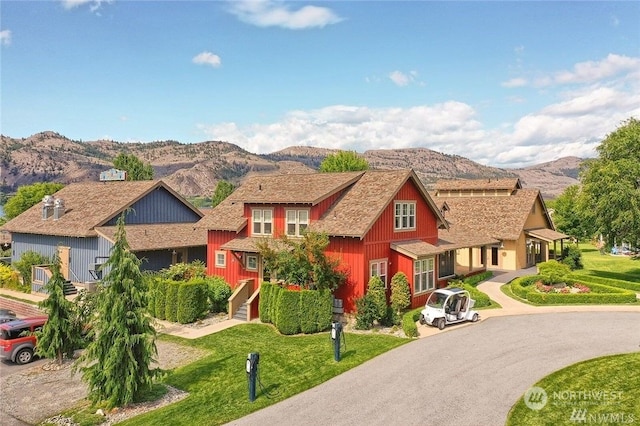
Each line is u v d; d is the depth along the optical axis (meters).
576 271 45.00
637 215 34.38
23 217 42.03
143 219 38.41
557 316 24.41
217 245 32.09
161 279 28.89
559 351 18.30
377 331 23.33
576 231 60.31
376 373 16.92
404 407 13.92
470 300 23.70
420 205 30.55
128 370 15.95
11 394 18.61
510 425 12.49
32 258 37.06
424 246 28.78
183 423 14.34
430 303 23.42
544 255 48.47
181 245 36.34
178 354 21.70
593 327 21.97
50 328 21.27
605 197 35.69
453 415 13.22
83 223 35.72
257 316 27.72
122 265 16.06
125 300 16.11
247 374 16.67
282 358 19.84
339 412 13.92
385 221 27.08
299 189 29.50
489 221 44.28
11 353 22.12
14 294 35.50
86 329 22.38
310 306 23.97
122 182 42.22
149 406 16.36
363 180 29.88
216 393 16.70
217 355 21.00
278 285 25.77
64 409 17.00
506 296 30.14
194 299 27.12
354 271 25.36
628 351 18.00
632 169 35.22
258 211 30.25
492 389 14.84
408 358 18.31
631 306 26.81
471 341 20.12
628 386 14.51
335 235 25.27
